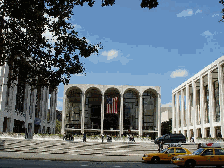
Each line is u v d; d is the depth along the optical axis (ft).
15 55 58.85
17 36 57.11
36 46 58.49
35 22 54.24
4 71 202.49
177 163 68.59
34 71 60.13
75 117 314.14
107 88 300.61
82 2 52.49
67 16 55.67
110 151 127.03
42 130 299.79
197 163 68.08
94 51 59.16
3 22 53.88
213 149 69.51
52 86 61.05
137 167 69.46
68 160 93.25
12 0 49.44
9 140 149.28
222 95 200.34
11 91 214.48
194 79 259.39
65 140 163.63
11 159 91.35
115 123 312.50
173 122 320.50
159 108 298.35
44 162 81.87
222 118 198.18
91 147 137.18
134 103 317.22
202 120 237.45
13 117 216.13
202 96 239.71
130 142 157.69
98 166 70.79
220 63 203.62
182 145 137.18
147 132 305.73
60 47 58.90
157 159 86.38
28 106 251.39
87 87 298.97
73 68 60.08
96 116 316.40
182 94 296.51
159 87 303.89
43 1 49.70
